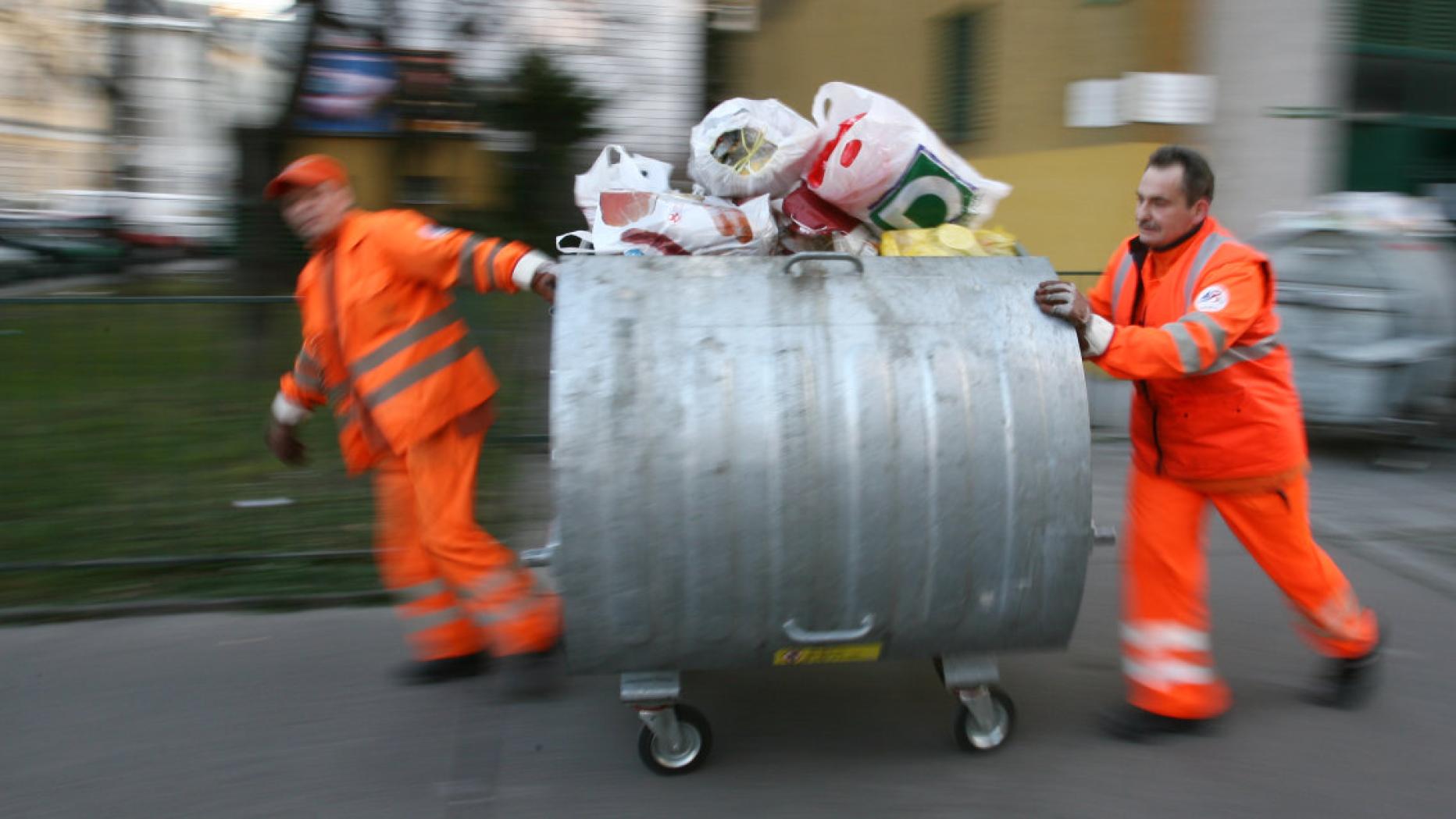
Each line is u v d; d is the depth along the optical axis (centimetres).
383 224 331
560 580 272
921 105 1078
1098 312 344
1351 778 316
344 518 516
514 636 350
